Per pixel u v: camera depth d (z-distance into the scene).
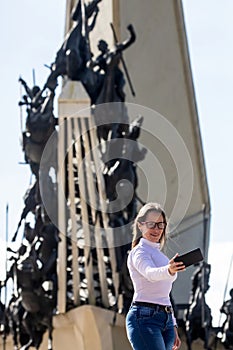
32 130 91.62
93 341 96.69
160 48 128.88
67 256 95.38
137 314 34.56
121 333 96.94
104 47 95.94
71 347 99.06
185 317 106.00
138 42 124.12
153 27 127.50
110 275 94.88
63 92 90.50
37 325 98.38
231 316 105.88
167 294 34.78
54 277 96.12
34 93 92.75
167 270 32.94
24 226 95.69
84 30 94.00
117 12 119.19
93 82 92.00
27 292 95.88
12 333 100.12
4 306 100.75
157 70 128.12
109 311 94.81
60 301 96.25
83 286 95.88
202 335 106.06
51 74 92.44
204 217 129.38
